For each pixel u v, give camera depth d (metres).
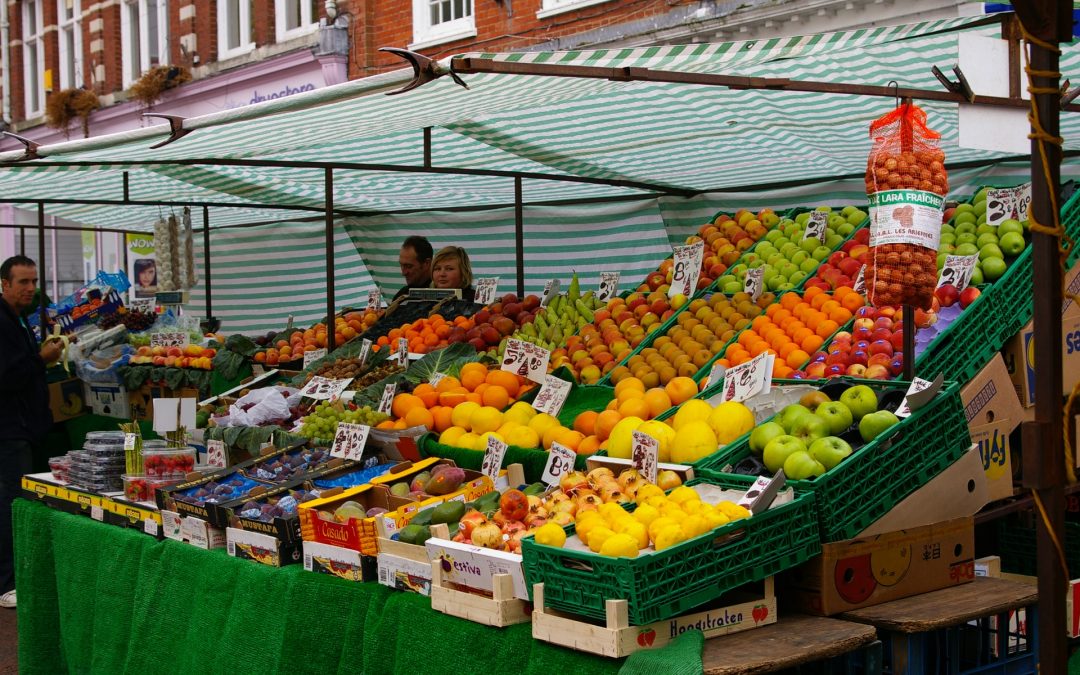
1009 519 5.21
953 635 3.48
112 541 5.24
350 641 3.96
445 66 3.68
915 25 4.21
